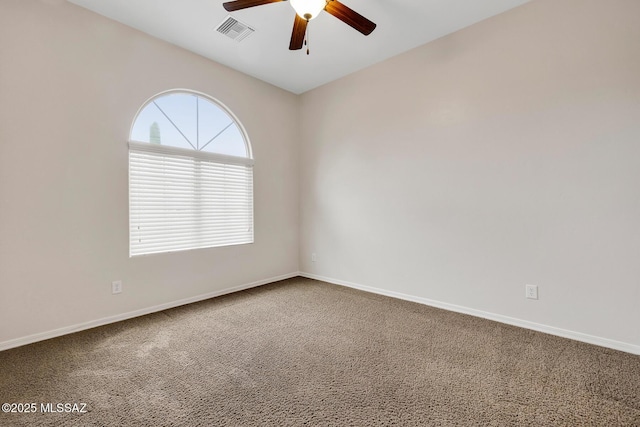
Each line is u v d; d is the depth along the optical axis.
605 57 2.00
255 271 3.65
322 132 3.87
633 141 1.92
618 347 1.97
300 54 3.07
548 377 1.66
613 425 1.29
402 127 3.08
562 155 2.17
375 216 3.34
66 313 2.26
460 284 2.71
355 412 1.39
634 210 1.92
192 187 3.07
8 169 2.01
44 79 2.15
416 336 2.21
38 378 1.66
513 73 2.38
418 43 2.88
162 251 2.83
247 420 1.33
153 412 1.38
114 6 2.32
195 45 2.89
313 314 2.69
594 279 2.06
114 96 2.49
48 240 2.18
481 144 2.55
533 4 2.27
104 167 2.44
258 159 3.67
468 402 1.45
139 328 2.37
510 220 2.41
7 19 2.01
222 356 1.92
